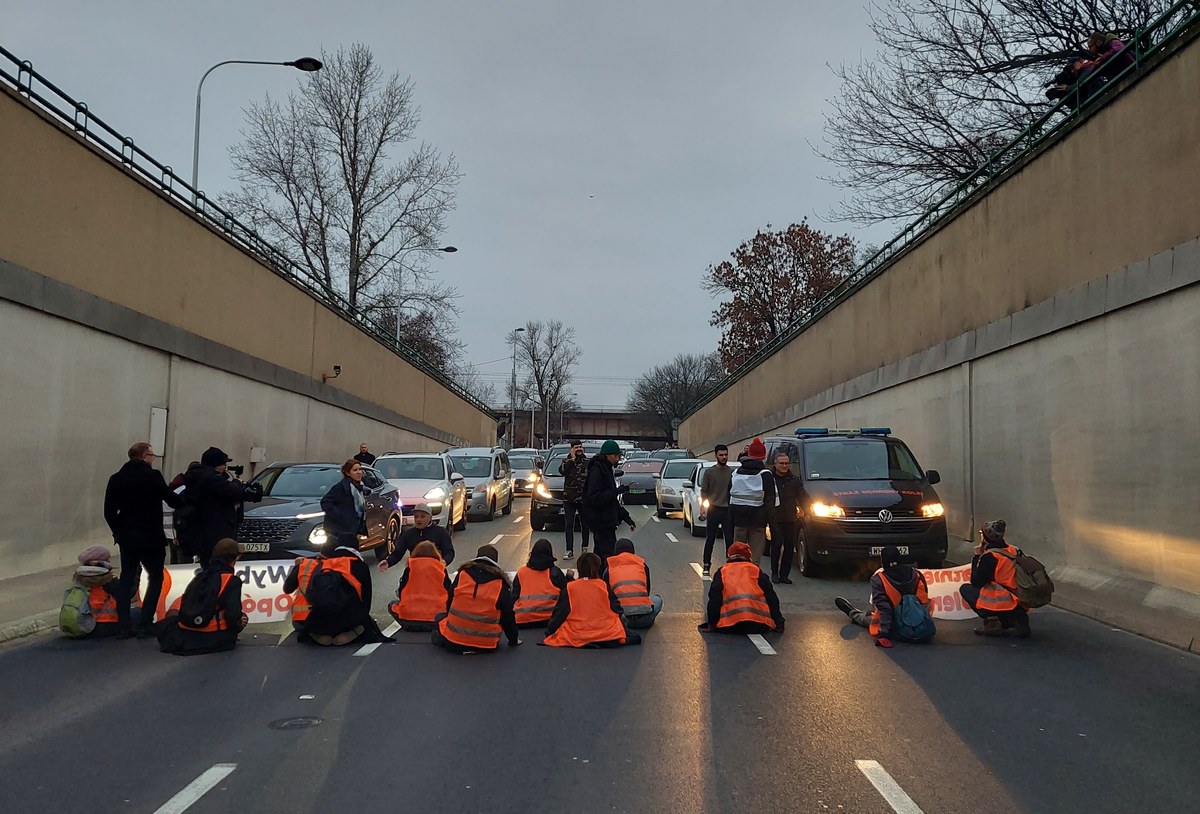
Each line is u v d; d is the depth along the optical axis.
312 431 25.03
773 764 5.34
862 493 12.95
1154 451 10.24
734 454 41.41
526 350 100.19
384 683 7.21
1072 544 12.06
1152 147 10.59
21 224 11.91
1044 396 12.91
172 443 16.25
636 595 9.13
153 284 15.66
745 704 6.61
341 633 8.59
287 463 15.00
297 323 23.83
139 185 15.12
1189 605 9.34
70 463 12.93
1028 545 13.34
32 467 12.04
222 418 18.64
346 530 10.22
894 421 19.92
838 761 5.40
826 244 53.84
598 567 8.77
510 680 7.30
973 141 21.62
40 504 12.23
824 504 12.86
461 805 4.70
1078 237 12.24
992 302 14.96
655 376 118.25
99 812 4.60
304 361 24.45
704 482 12.86
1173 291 9.96
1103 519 11.30
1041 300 13.25
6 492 11.51
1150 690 7.05
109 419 14.04
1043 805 4.75
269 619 9.12
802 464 14.30
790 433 30.42
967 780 5.10
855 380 23.00
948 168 22.73
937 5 20.88
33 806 4.67
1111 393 11.17
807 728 6.05
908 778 5.12
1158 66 10.51
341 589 8.50
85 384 13.36
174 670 7.64
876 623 8.71
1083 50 18.67
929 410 17.67
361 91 41.47
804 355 29.30
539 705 6.57
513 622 8.38
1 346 11.40
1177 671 7.64
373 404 31.59
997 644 8.69
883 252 21.80
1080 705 6.63
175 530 11.09
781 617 9.20
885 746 5.68
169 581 9.14
